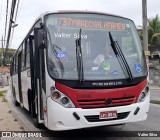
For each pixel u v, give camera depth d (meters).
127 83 6.80
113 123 6.54
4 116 12.02
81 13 7.19
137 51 7.43
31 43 8.60
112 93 6.58
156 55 30.45
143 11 17.25
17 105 16.00
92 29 7.13
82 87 6.41
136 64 7.18
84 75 6.52
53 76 6.45
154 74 31.17
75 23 7.06
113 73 6.77
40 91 7.29
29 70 9.27
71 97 6.33
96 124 6.39
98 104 6.45
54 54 6.67
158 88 28.11
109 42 7.16
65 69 6.53
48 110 6.52
